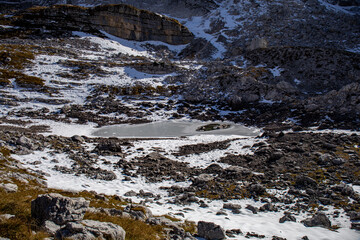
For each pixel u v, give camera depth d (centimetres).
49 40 11762
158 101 8362
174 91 9131
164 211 1780
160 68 10312
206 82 9419
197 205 2042
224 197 2244
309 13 16638
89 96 7881
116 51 12350
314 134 4328
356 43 13662
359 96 6066
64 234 891
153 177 2769
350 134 4344
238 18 17512
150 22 15250
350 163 2956
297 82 9306
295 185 2502
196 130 6119
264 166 3061
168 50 14862
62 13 13512
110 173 2731
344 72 9500
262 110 7394
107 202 1684
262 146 3747
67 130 5625
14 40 10994
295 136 4197
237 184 2564
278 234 1498
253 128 6191
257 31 15350
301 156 3269
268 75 9688
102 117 6862
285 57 10819
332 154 3262
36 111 6656
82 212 1057
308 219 1703
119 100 8038
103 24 13988
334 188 2336
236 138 5009
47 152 3303
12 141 3325
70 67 9400
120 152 3753
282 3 17862
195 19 19900
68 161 3039
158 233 1230
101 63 10138
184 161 3503
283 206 2050
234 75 9250
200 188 2450
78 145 3950
